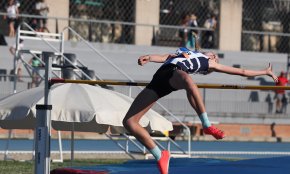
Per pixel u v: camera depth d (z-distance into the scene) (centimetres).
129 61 6038
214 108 5831
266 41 7025
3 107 2936
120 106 2956
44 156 2147
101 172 2147
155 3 6531
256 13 7006
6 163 3478
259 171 1930
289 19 7112
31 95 2948
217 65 1948
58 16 6100
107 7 6425
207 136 5434
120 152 3988
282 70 6475
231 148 4922
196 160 2530
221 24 6675
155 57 1953
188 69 1906
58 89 2964
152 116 3050
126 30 6475
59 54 3991
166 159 1875
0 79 5347
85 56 5875
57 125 3309
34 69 3888
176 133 5278
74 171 2195
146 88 1894
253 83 6116
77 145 4606
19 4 5844
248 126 5766
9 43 5612
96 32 6353
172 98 5591
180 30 6341
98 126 3341
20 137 4875
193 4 6706
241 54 6594
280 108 6050
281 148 5084
